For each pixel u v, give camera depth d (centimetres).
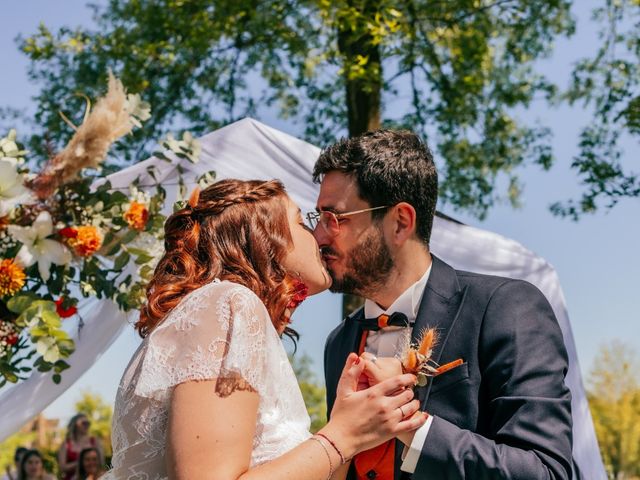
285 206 220
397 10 817
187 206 215
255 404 181
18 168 295
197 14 865
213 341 181
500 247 443
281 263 213
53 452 1086
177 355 181
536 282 442
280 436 192
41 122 901
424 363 212
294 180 425
